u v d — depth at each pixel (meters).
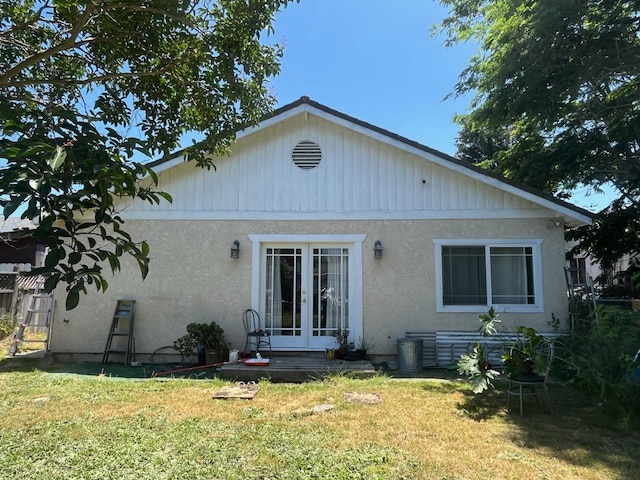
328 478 3.82
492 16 12.95
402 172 9.72
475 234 9.51
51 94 4.64
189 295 9.52
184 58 4.54
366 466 4.05
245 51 4.61
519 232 9.45
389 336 9.34
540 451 4.46
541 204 9.16
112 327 9.30
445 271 9.55
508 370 5.92
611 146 13.87
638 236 14.47
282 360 8.84
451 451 4.42
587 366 6.27
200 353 8.91
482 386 5.79
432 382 7.46
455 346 9.15
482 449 4.49
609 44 10.63
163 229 9.66
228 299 9.51
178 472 3.92
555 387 7.10
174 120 5.04
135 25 4.42
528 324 9.23
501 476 3.89
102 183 2.14
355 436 4.80
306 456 4.26
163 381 7.40
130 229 9.62
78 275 1.99
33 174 1.85
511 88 12.04
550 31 10.30
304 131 9.89
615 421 5.46
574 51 10.86
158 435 4.81
